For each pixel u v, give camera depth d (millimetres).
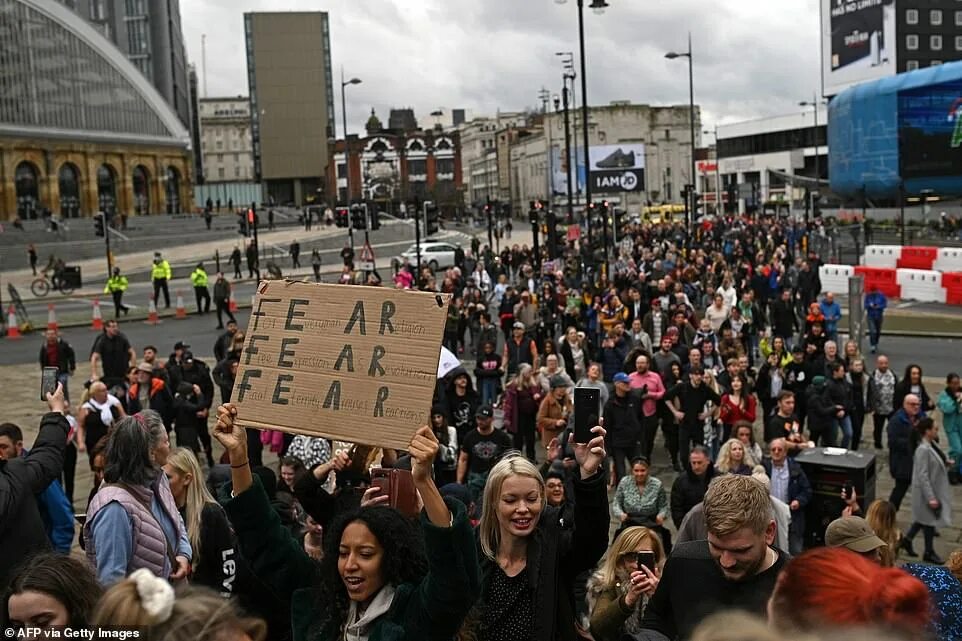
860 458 10430
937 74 60938
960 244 50219
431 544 3885
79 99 105250
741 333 22766
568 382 13773
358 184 143500
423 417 4383
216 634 2658
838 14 104562
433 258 59781
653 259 40375
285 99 159625
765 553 4312
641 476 10039
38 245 74250
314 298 4742
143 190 114562
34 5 98875
